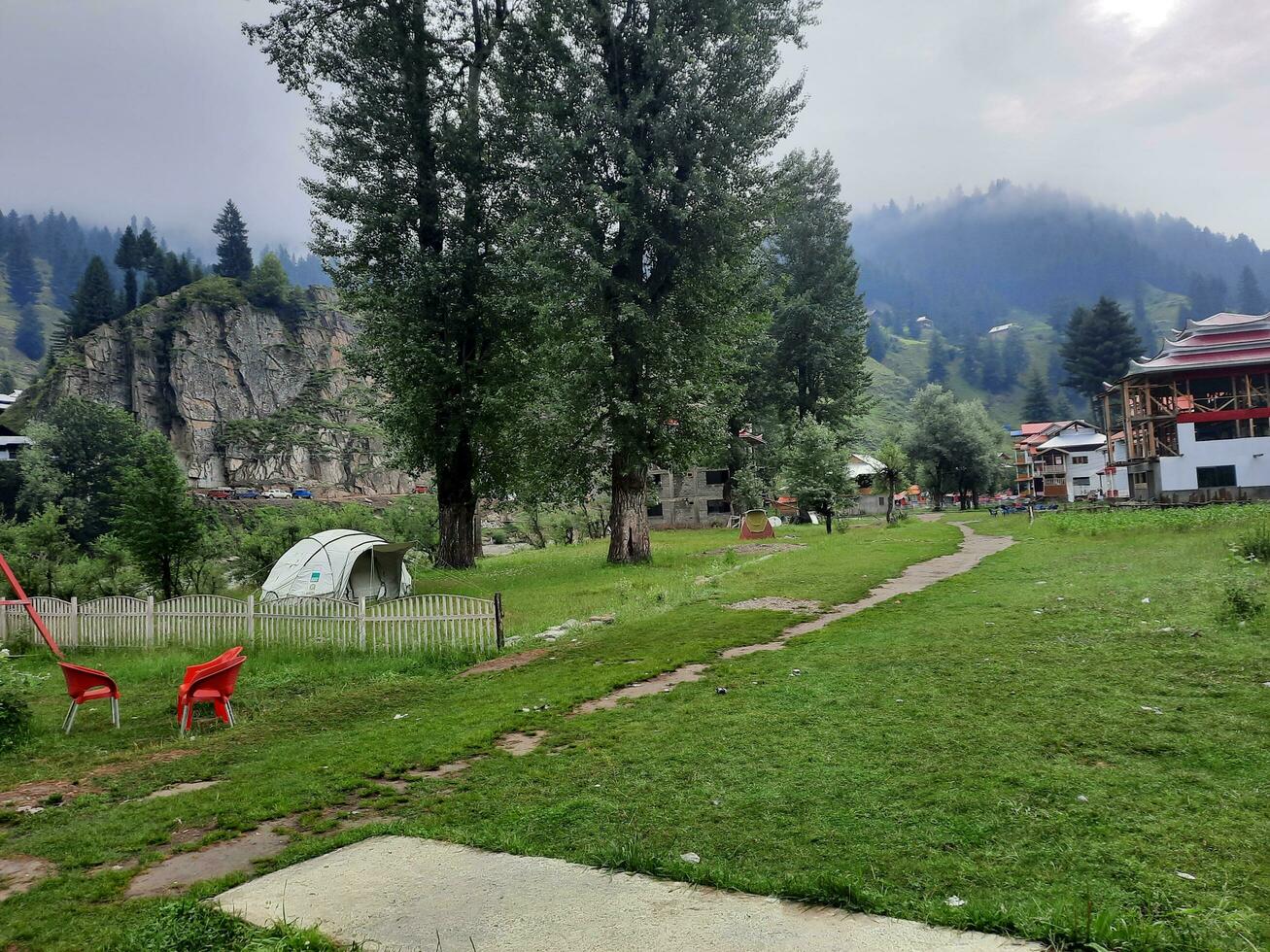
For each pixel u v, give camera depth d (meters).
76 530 71.94
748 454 65.81
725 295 30.11
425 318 30.44
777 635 13.13
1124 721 6.73
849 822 5.10
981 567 21.70
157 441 25.95
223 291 157.88
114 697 10.03
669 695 9.26
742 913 3.95
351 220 30.59
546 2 27.30
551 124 28.11
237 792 6.84
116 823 6.24
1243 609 10.57
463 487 34.59
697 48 27.83
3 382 189.38
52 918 4.55
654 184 26.89
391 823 5.74
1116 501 50.66
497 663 12.85
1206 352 48.94
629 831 5.25
